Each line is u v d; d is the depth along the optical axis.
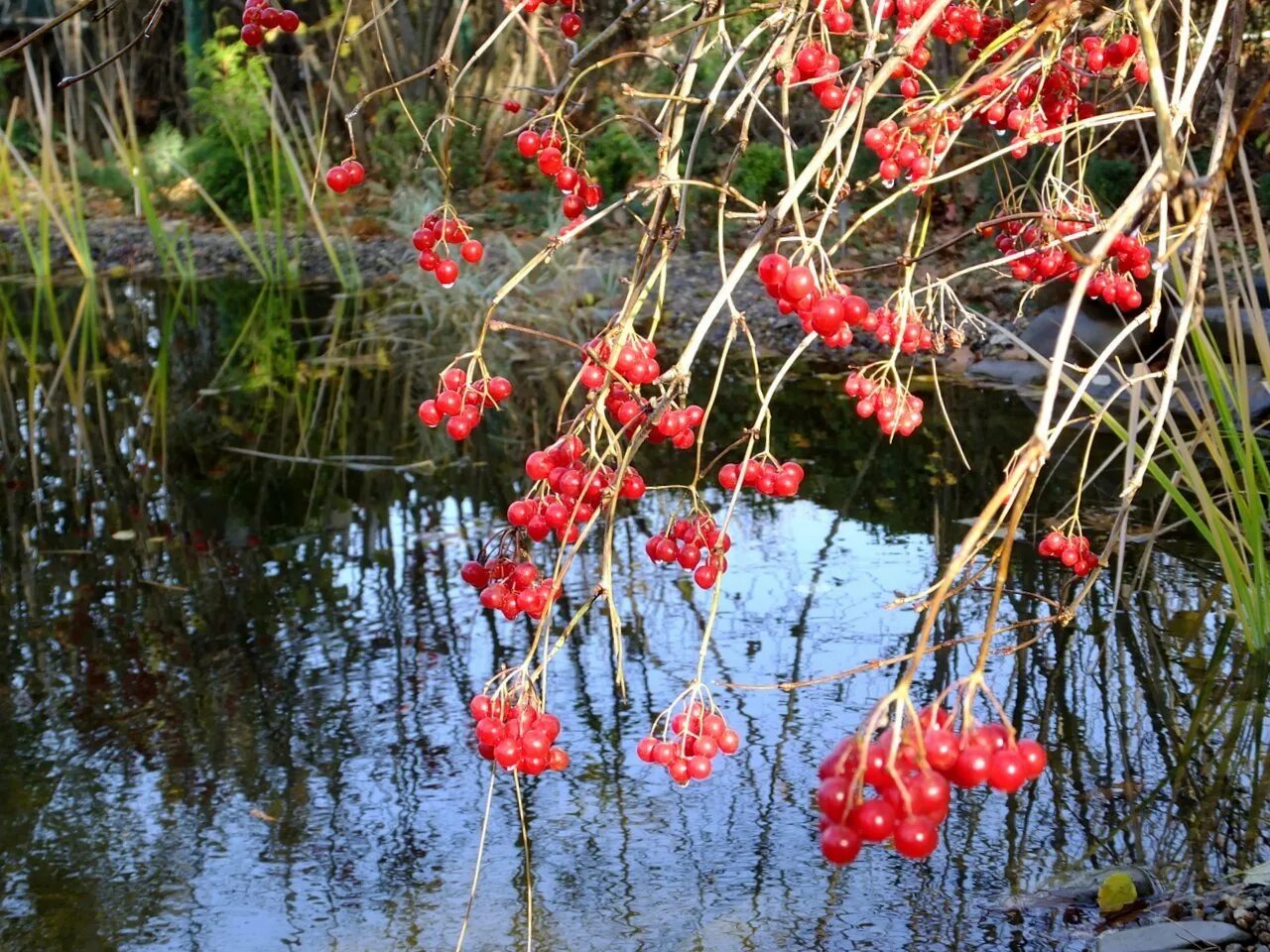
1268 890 2.49
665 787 2.99
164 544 4.71
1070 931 2.43
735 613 3.87
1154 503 4.52
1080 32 2.32
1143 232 1.95
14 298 9.37
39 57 14.06
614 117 2.01
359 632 3.89
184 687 3.58
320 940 2.48
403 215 10.10
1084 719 3.19
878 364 1.90
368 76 11.47
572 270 8.09
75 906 2.62
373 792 3.01
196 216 11.62
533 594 1.84
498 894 2.61
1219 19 1.71
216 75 11.36
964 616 3.79
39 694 3.57
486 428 6.01
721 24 2.01
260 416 6.36
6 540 4.82
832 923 2.48
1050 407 1.16
